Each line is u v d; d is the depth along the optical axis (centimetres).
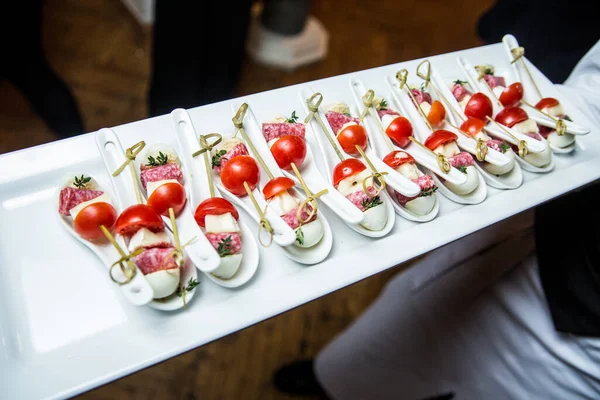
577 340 88
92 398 131
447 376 117
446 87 88
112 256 61
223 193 68
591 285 85
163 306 58
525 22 114
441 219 74
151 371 139
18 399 51
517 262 100
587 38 101
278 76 217
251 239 65
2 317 56
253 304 61
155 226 60
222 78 177
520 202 78
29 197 65
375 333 121
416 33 256
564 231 92
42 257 61
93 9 215
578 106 92
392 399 133
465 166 77
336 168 71
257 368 147
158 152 68
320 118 76
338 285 64
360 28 250
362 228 70
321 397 150
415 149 80
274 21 212
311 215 64
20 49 150
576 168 87
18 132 170
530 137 81
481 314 105
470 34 263
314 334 156
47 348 56
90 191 63
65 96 165
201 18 147
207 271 57
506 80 96
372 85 86
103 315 59
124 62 202
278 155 70
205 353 145
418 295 115
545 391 98
